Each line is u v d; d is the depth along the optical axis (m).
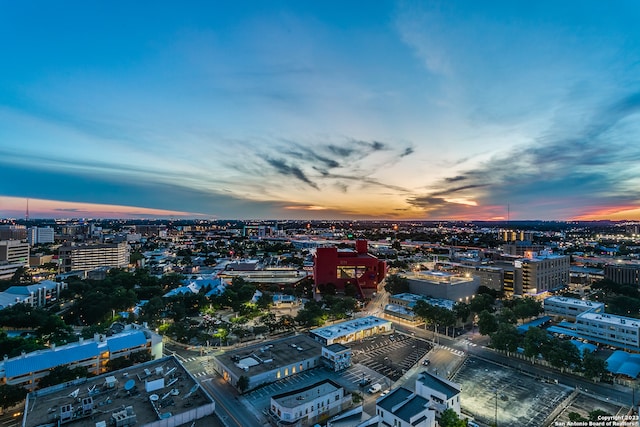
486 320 169.00
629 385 126.25
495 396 120.19
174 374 113.00
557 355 132.62
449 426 90.81
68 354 124.88
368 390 124.56
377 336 181.25
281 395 110.69
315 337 172.38
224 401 117.56
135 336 141.50
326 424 103.81
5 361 118.81
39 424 86.50
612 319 169.75
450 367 143.62
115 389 103.88
